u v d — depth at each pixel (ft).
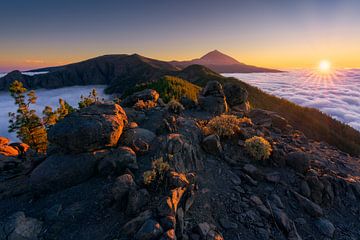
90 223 27.78
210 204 33.40
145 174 31.50
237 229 30.58
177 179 31.63
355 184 43.27
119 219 27.89
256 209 34.37
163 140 44.55
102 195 32.04
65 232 26.78
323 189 40.50
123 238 24.77
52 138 37.11
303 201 37.52
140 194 29.04
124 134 44.24
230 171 42.01
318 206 37.45
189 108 79.36
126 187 30.48
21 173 45.44
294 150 51.24
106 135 38.68
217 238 27.27
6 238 24.89
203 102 79.00
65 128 37.37
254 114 77.82
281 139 63.46
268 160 45.73
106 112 45.01
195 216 30.17
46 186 34.06
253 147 45.93
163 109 67.41
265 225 32.09
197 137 49.03
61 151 38.45
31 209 31.24
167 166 34.06
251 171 41.81
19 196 35.01
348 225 36.29
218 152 45.62
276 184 40.73
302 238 32.37
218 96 81.66
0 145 65.10
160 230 24.14
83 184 35.06
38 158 43.88
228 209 33.60
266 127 69.77
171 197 28.19
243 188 38.65
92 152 37.83
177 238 25.94
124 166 36.42
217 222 31.09
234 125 52.60
